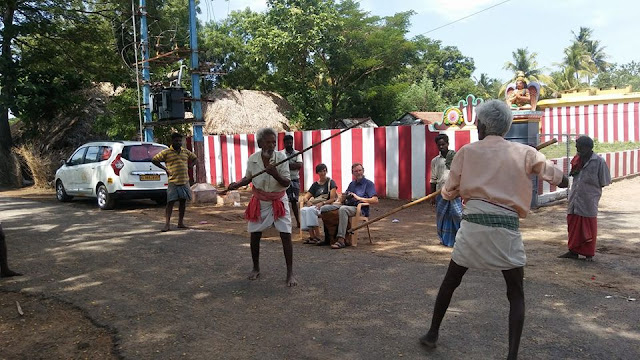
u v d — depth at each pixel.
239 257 6.31
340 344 3.61
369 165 12.43
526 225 8.62
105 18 20.05
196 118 12.08
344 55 28.84
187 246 7.00
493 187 3.16
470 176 3.25
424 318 4.09
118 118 18.36
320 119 29.41
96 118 19.69
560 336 3.69
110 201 10.91
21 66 17.31
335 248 6.83
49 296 4.83
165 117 12.20
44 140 18.84
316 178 13.70
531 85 9.84
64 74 18.09
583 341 3.60
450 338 3.68
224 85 30.36
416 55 31.25
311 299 4.62
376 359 3.36
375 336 3.74
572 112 22.89
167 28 21.28
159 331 3.92
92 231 8.25
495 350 3.47
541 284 5.02
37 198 14.19
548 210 10.19
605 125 21.92
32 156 17.22
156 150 11.34
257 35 29.27
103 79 19.34
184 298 4.72
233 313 4.29
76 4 19.09
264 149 4.96
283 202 5.11
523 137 9.77
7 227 8.73
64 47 18.94
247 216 5.17
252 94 24.28
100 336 3.84
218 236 7.74
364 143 12.47
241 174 15.95
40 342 3.73
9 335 3.88
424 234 7.97
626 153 16.36
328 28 27.81
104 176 10.96
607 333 3.75
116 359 3.43
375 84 31.42
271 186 5.05
